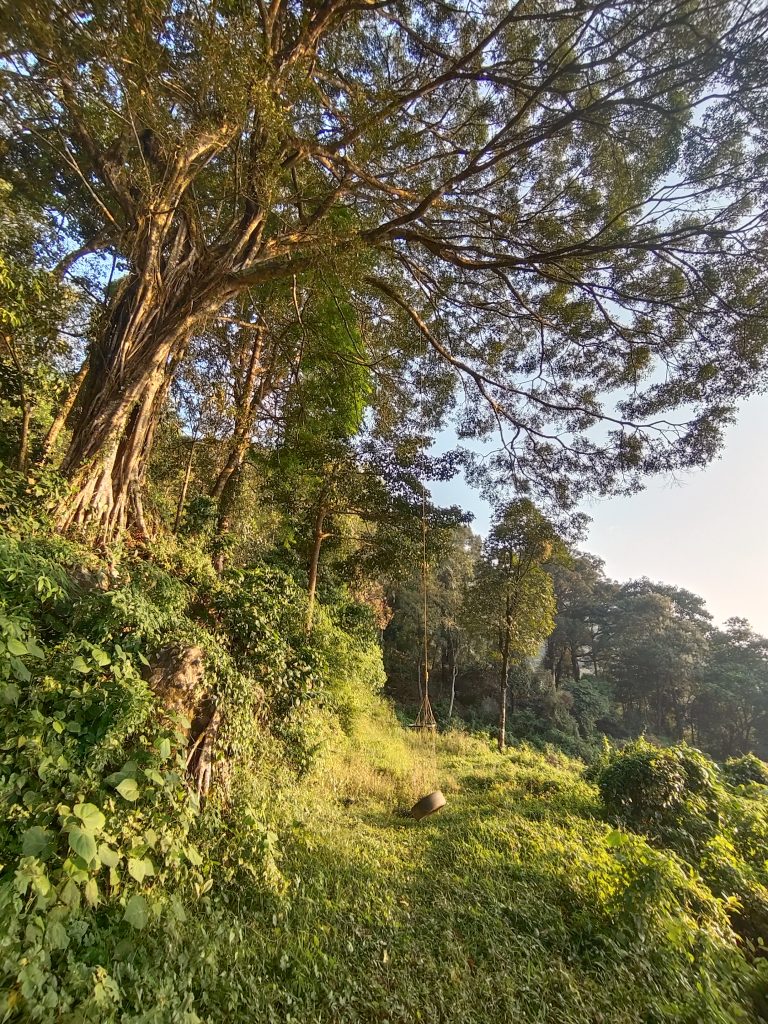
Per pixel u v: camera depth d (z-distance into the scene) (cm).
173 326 692
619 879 420
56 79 460
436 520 1280
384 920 389
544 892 456
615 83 650
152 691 403
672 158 657
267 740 612
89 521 576
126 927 277
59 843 276
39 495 527
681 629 3431
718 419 829
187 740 423
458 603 2711
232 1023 256
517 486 1152
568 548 1605
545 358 999
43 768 288
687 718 3531
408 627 2867
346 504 1305
